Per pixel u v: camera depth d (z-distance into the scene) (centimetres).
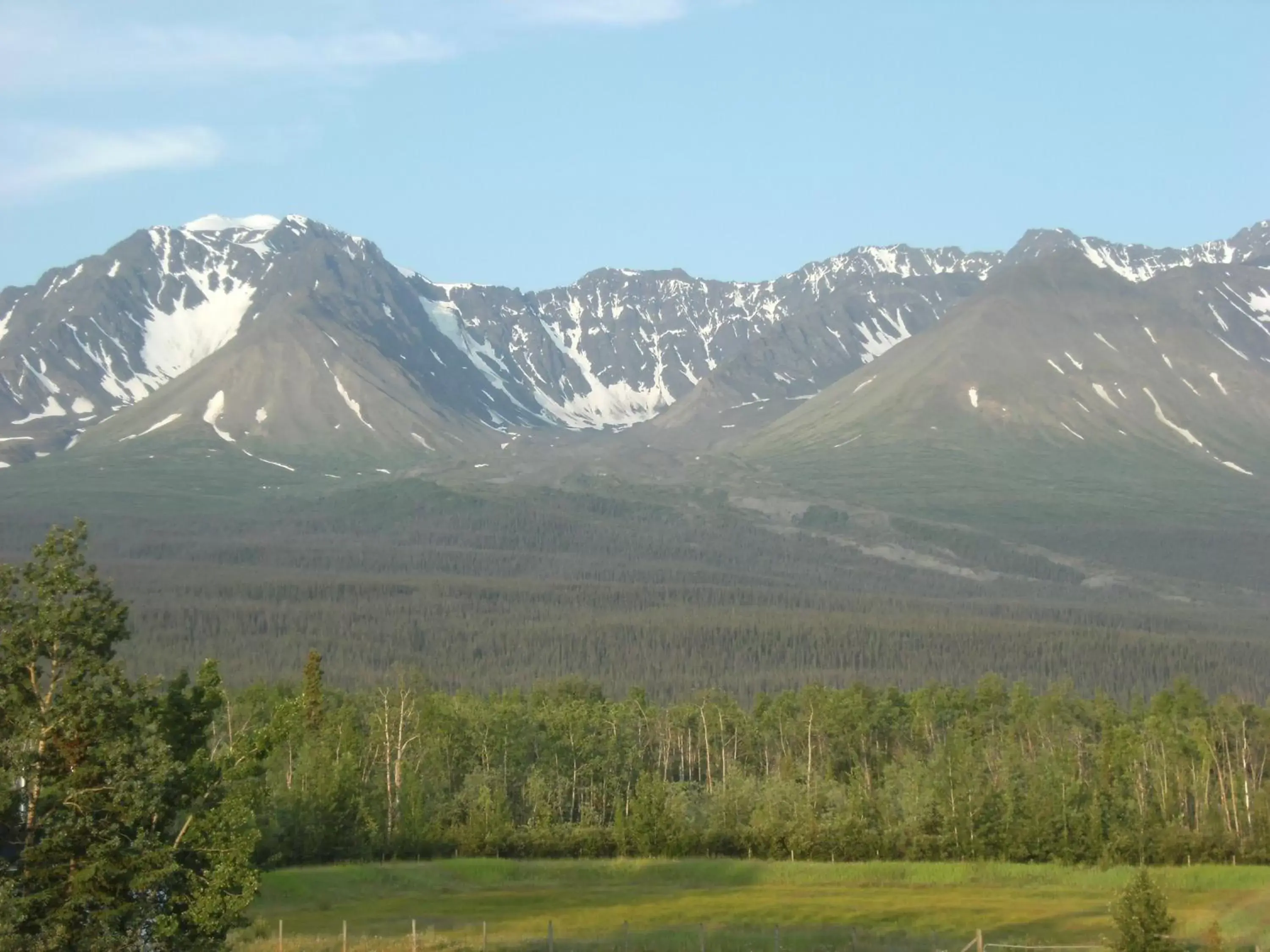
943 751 15125
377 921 10150
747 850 14400
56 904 5434
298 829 12875
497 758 16275
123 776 5484
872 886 12669
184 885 5591
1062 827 13738
